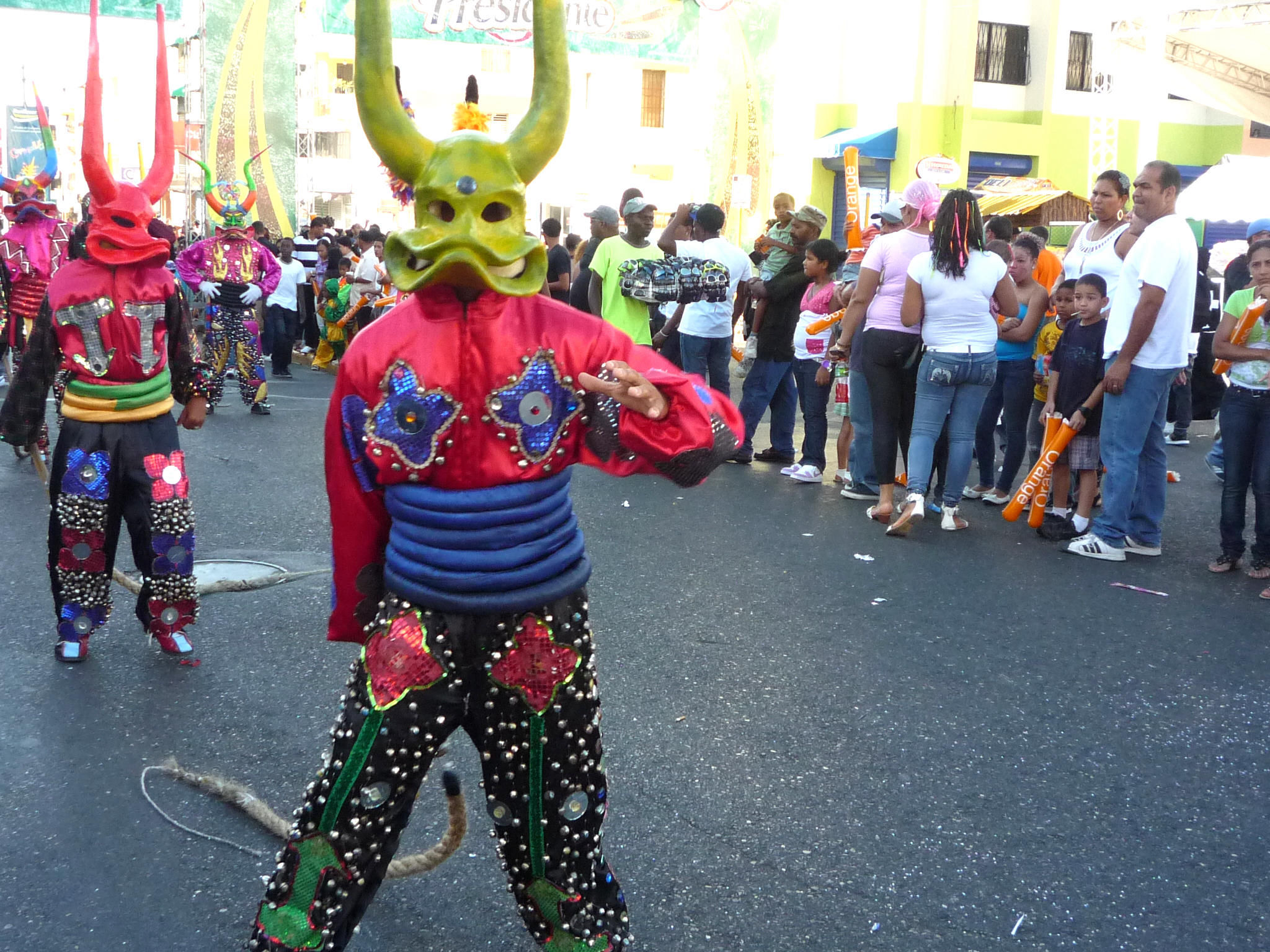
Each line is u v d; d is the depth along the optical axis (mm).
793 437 9477
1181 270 6168
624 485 8156
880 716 4215
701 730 4035
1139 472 6656
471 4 19328
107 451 4398
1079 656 4926
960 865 3203
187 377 4566
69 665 4480
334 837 2188
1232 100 16125
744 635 5051
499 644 2195
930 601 5645
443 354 2109
